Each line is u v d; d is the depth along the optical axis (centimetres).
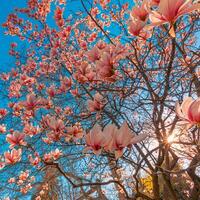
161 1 141
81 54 548
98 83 350
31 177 460
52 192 703
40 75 622
